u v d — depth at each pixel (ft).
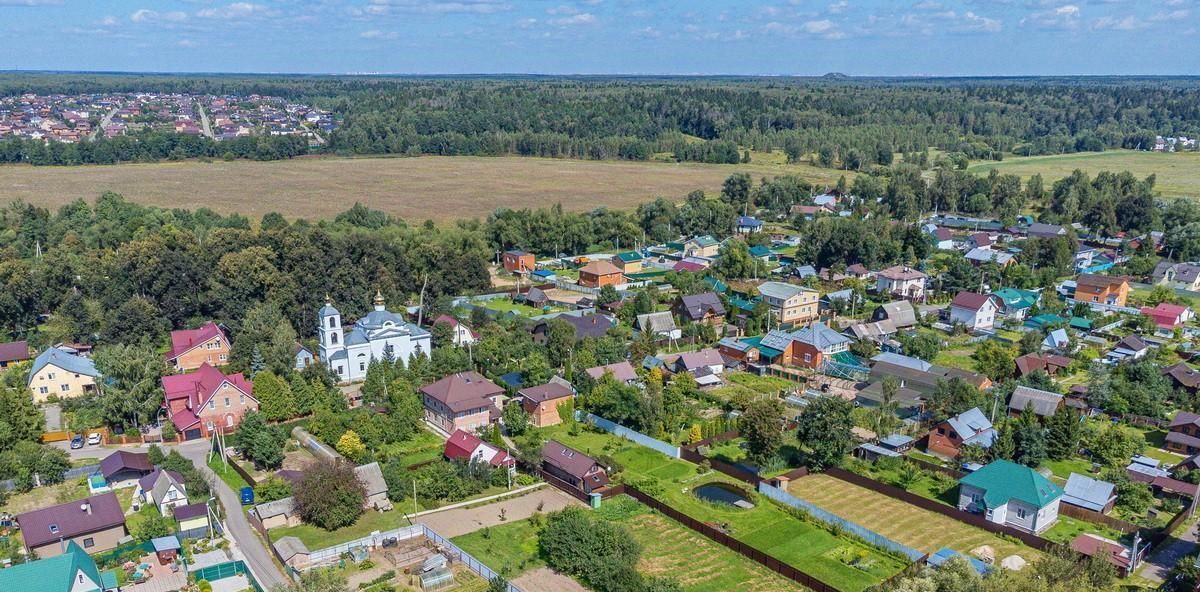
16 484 291.58
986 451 310.04
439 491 288.71
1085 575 211.61
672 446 327.06
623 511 279.08
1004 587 206.28
